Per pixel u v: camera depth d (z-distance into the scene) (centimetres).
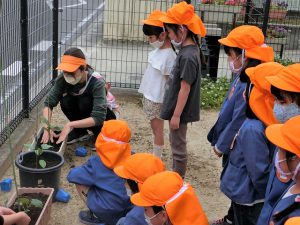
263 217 281
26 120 577
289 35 1074
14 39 550
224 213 439
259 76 321
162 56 476
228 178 350
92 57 904
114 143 373
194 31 425
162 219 275
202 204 452
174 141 451
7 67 547
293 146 238
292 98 283
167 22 425
